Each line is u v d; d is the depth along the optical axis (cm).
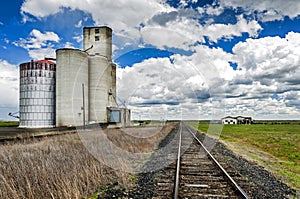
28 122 3694
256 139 2388
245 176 805
